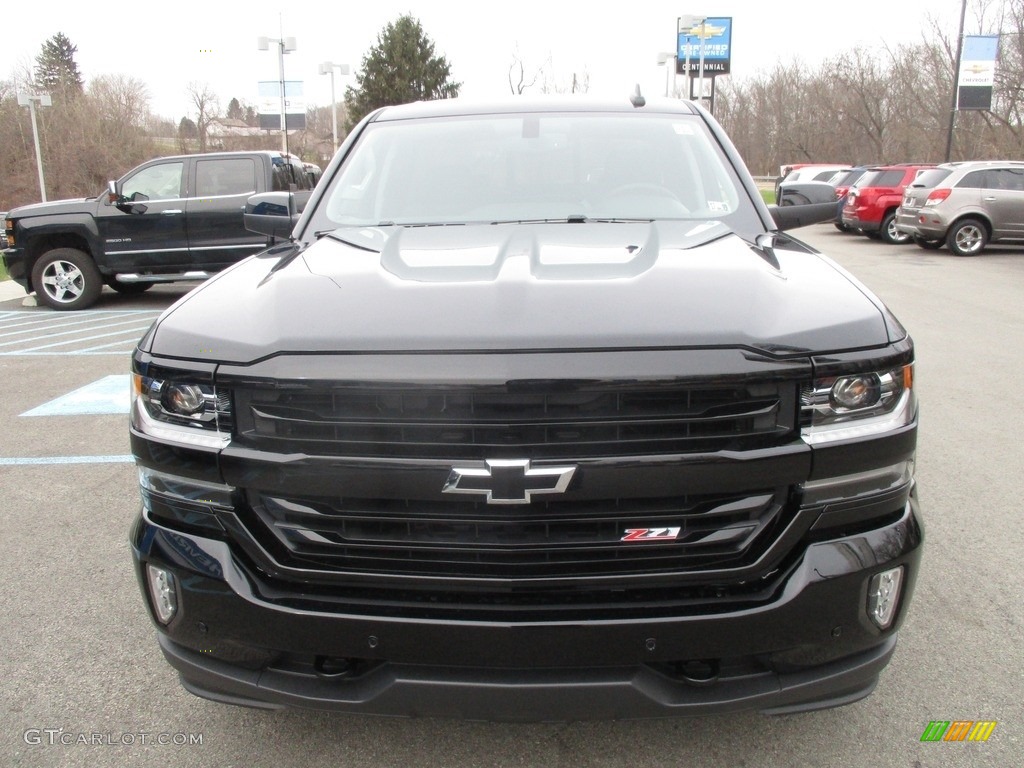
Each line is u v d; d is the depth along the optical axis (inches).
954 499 165.3
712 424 71.6
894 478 77.7
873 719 99.1
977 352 300.0
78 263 446.6
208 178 444.8
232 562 77.4
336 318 77.4
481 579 73.7
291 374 72.6
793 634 74.3
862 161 2037.4
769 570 74.7
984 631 118.0
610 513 72.3
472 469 70.7
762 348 72.1
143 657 115.3
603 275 84.2
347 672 77.0
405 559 75.0
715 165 126.3
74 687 108.6
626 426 70.9
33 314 437.7
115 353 325.7
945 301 422.6
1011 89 1280.8
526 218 117.7
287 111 1375.5
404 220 119.9
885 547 76.9
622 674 73.6
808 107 2186.3
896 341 77.2
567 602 73.8
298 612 75.0
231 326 79.9
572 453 70.9
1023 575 134.2
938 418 219.6
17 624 124.1
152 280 451.8
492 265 89.1
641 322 73.7
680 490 71.6
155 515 82.7
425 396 71.0
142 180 445.4
